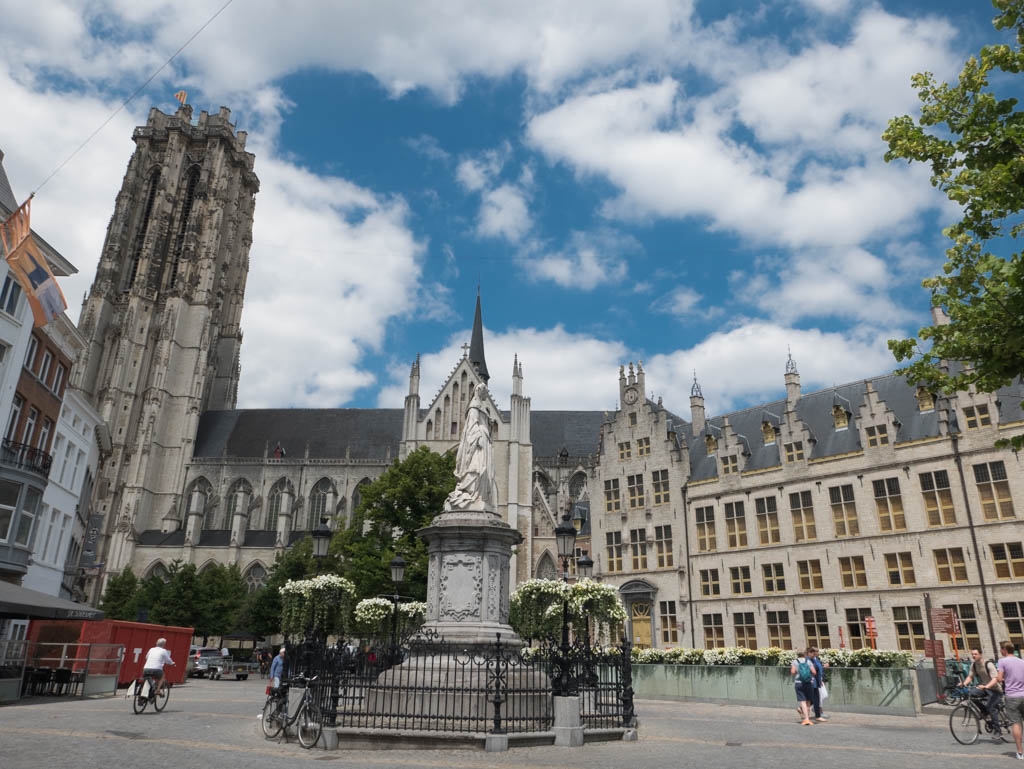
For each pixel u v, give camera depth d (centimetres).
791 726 2091
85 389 9688
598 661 1822
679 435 5062
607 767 1267
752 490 4516
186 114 11538
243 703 2783
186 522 9169
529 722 1644
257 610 6800
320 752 1430
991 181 1380
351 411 10838
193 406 9956
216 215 11044
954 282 1538
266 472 9638
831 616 3991
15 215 2566
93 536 5816
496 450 7725
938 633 3569
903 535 3809
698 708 2812
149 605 6631
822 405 4550
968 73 1473
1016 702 1468
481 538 1947
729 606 4462
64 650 2975
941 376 1634
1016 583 3381
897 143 1546
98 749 1370
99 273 10450
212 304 10838
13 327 3266
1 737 1500
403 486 4850
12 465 3266
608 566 5234
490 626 1842
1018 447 1524
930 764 1352
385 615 3186
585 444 9950
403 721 1602
